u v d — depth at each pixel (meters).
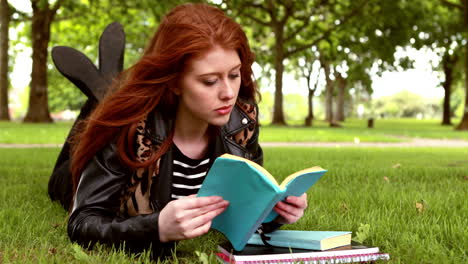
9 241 2.22
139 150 2.05
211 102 1.76
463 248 2.15
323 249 1.81
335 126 29.19
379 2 24.67
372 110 104.88
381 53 26.59
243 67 1.92
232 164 1.59
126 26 26.36
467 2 24.28
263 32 27.78
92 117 2.05
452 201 3.33
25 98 78.44
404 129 25.95
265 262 1.72
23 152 8.03
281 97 27.91
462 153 9.13
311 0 27.20
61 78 41.91
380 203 3.35
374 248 1.89
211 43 1.70
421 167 5.94
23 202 3.21
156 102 1.97
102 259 1.86
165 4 20.14
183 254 2.09
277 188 1.59
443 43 27.75
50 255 1.96
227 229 1.83
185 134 2.14
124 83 2.04
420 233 2.41
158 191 2.11
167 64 1.76
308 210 3.02
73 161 2.13
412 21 25.58
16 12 25.92
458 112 71.94
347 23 25.78
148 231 1.81
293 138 14.31
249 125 2.32
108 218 2.04
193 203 1.73
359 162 6.75
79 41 28.39
